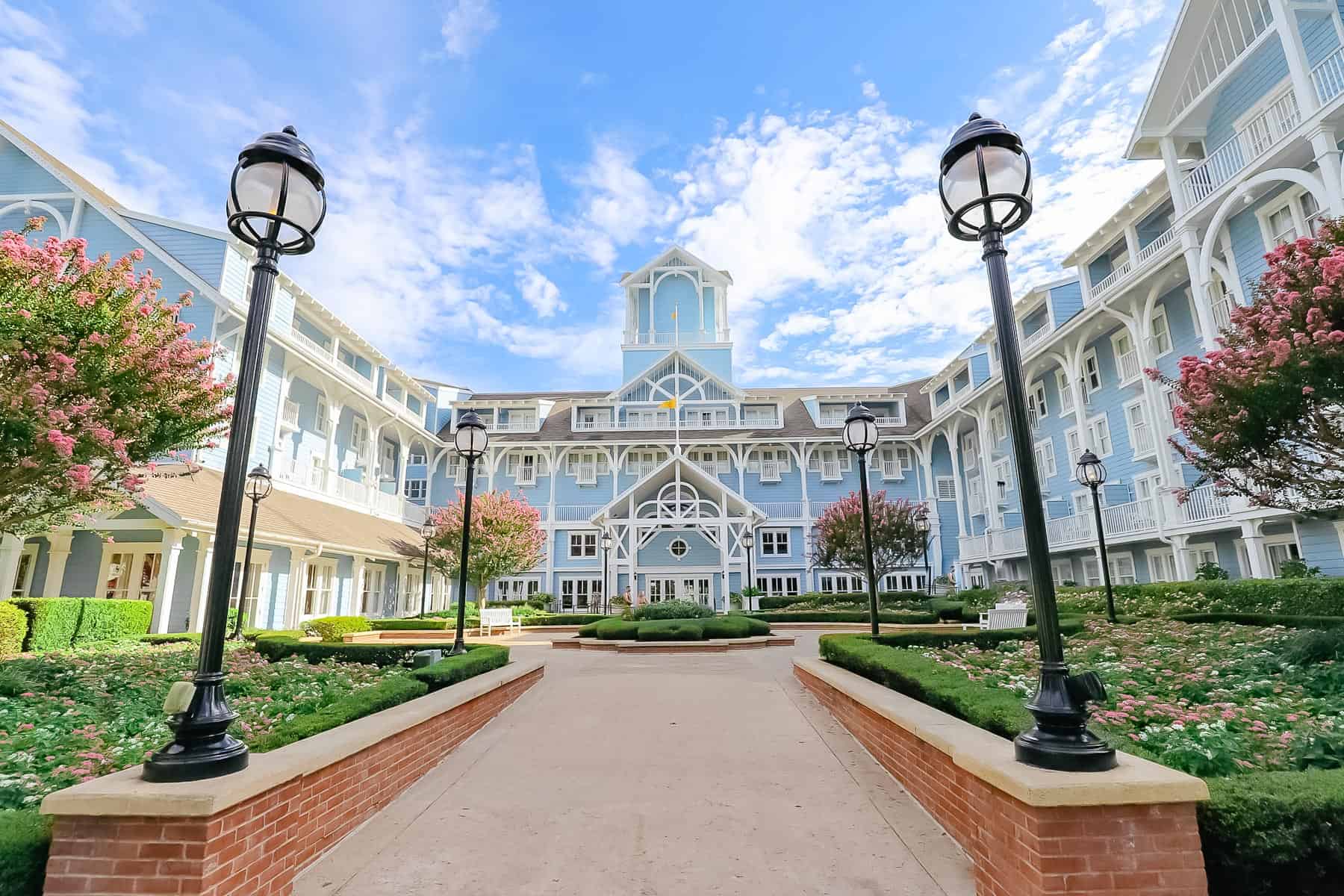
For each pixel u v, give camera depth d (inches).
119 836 115.7
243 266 810.8
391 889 144.6
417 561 1136.8
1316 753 159.8
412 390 1282.0
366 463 1123.3
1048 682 132.3
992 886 133.0
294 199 162.2
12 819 125.1
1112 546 871.7
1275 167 566.6
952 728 179.9
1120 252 860.6
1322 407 308.0
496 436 1391.5
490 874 151.8
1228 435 336.2
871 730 246.2
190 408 382.0
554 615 986.7
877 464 1385.3
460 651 367.9
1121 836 112.9
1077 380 885.8
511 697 351.3
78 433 331.0
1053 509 1011.9
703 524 986.7
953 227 173.9
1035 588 138.1
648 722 301.1
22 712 245.9
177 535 606.2
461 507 1022.4
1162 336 798.5
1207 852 119.6
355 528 950.4
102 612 526.9
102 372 336.5
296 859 147.8
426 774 230.2
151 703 276.7
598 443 1347.2
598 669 481.7
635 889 144.2
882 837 169.5
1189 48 676.7
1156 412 751.7
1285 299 312.8
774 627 880.3
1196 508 685.3
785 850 162.9
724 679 422.9
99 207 768.9
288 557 846.5
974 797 146.9
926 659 277.3
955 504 1350.9
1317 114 511.5
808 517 1327.5
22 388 307.0
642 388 1451.8
